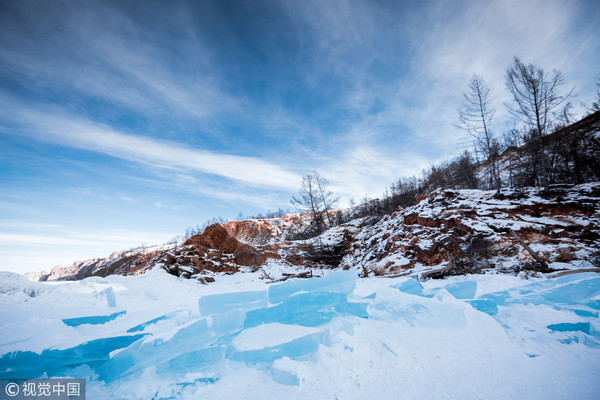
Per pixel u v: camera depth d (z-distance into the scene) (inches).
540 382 97.2
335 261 853.2
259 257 832.9
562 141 847.1
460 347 123.7
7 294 221.5
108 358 133.4
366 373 108.3
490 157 711.7
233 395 101.5
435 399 90.4
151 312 220.1
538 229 430.0
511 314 164.2
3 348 121.6
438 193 657.6
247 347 120.0
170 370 116.6
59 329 149.8
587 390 90.4
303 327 137.4
